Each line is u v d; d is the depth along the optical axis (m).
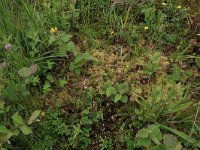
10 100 0.52
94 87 0.56
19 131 0.47
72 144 0.51
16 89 0.52
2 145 0.48
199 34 0.61
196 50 0.61
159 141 0.46
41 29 0.60
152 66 0.56
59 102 0.55
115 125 0.53
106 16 0.65
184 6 0.66
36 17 0.61
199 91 0.56
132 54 0.61
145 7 0.65
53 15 0.62
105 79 0.57
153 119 0.51
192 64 0.60
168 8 0.65
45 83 0.56
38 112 0.46
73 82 0.58
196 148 0.48
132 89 0.55
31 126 0.52
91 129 0.52
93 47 0.62
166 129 0.50
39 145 0.50
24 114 0.53
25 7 0.61
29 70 0.52
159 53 0.59
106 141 0.51
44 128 0.52
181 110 0.51
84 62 0.59
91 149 0.51
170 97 0.51
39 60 0.58
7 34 0.60
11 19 0.60
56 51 0.59
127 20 0.65
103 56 0.60
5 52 0.57
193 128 0.50
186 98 0.52
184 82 0.57
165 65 0.58
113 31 0.63
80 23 0.65
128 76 0.57
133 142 0.50
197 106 0.52
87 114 0.53
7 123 0.49
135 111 0.52
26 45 0.59
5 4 0.61
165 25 0.64
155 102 0.52
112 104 0.54
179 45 0.61
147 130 0.45
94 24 0.65
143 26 0.64
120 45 0.62
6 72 0.55
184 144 0.49
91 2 0.67
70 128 0.52
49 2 0.64
